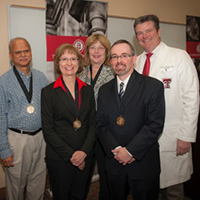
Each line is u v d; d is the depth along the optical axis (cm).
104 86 166
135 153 139
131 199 227
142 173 145
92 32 297
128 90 149
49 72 278
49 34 269
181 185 195
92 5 292
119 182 153
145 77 153
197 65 397
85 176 171
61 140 157
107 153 151
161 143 181
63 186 162
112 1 317
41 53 274
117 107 151
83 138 167
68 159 154
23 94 176
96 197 237
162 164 182
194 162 221
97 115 164
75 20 283
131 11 335
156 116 143
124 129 147
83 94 170
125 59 145
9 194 191
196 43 392
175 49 190
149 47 188
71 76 168
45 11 268
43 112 162
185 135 171
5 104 172
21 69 182
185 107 175
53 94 161
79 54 172
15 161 178
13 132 177
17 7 253
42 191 202
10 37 254
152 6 352
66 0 274
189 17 380
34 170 193
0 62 256
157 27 184
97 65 195
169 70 180
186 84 175
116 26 322
